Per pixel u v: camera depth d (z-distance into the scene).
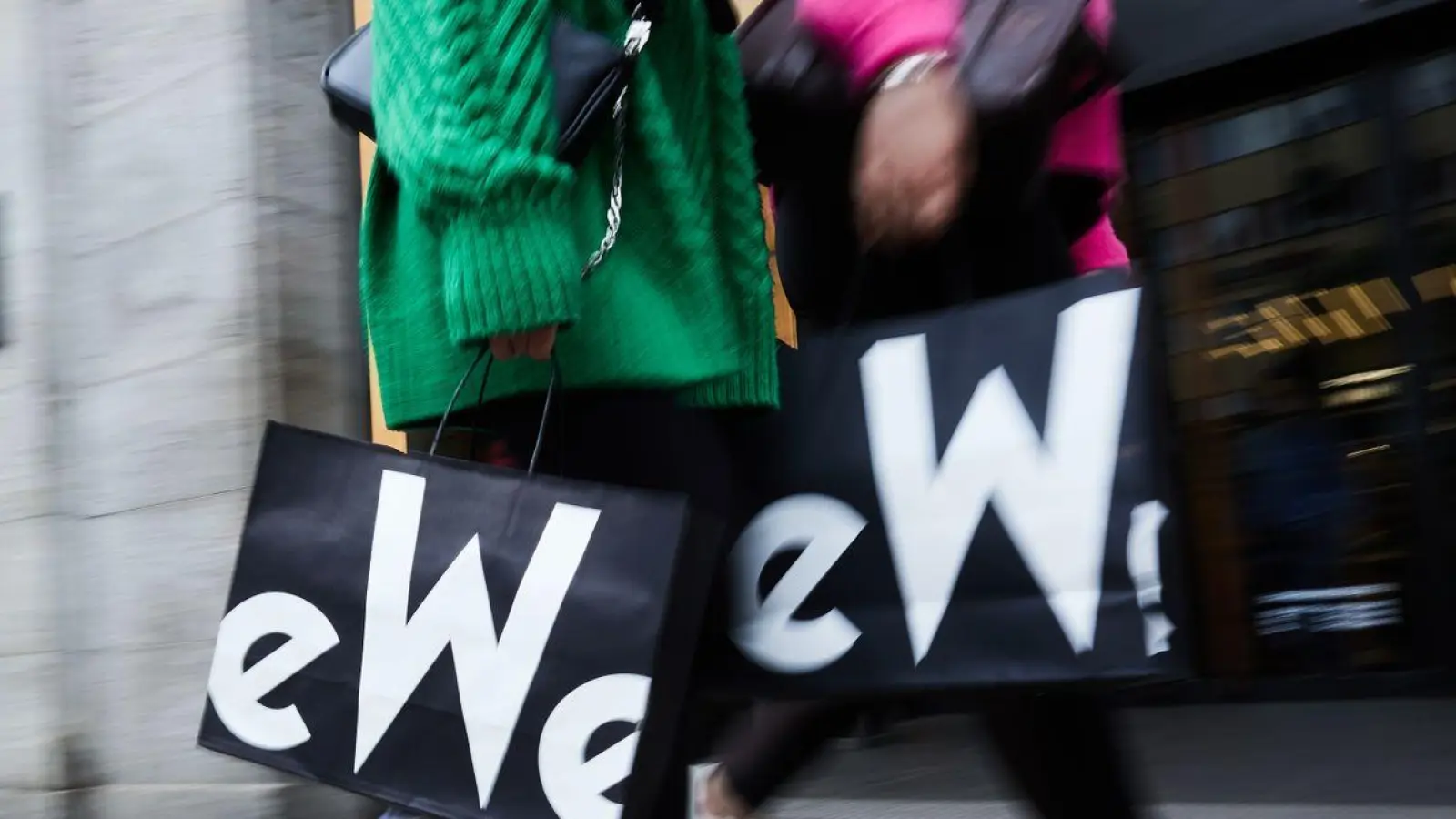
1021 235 1.57
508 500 1.17
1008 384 1.28
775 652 1.37
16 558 2.93
